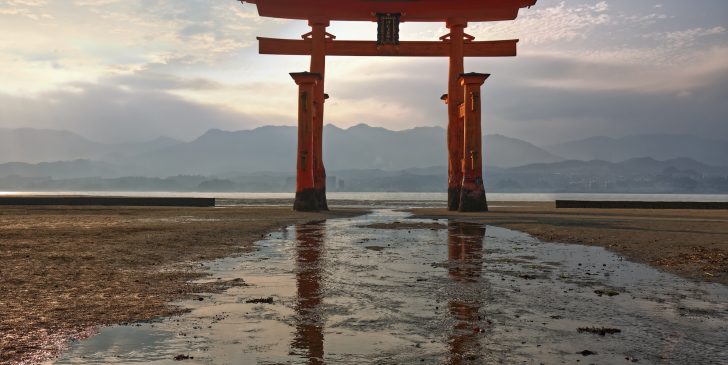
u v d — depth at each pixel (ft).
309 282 32.40
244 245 54.80
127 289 29.68
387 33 136.46
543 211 138.92
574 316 23.26
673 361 16.75
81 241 55.93
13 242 54.49
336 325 21.54
